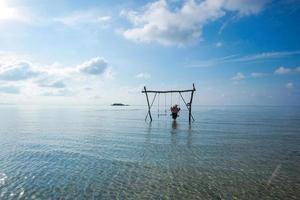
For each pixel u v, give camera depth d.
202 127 41.31
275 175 15.12
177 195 11.95
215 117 69.19
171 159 18.95
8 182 13.56
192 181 13.95
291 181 14.05
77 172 15.51
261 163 17.91
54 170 15.93
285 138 29.61
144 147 23.64
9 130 37.44
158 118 64.06
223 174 15.28
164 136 30.84
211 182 13.80
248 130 37.28
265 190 12.68
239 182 13.84
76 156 19.81
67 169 16.17
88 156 19.81
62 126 43.91
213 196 11.87
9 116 78.12
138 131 35.97
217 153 21.09
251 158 19.36
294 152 21.64
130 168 16.47
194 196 11.84
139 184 13.41
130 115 82.19
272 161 18.50
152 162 18.02
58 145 24.66
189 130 37.09
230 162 18.14
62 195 11.83
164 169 16.30
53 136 30.98
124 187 12.95
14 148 23.03
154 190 12.57
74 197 11.61
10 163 17.58
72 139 28.55
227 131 35.88
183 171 15.85
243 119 61.22
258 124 47.12
